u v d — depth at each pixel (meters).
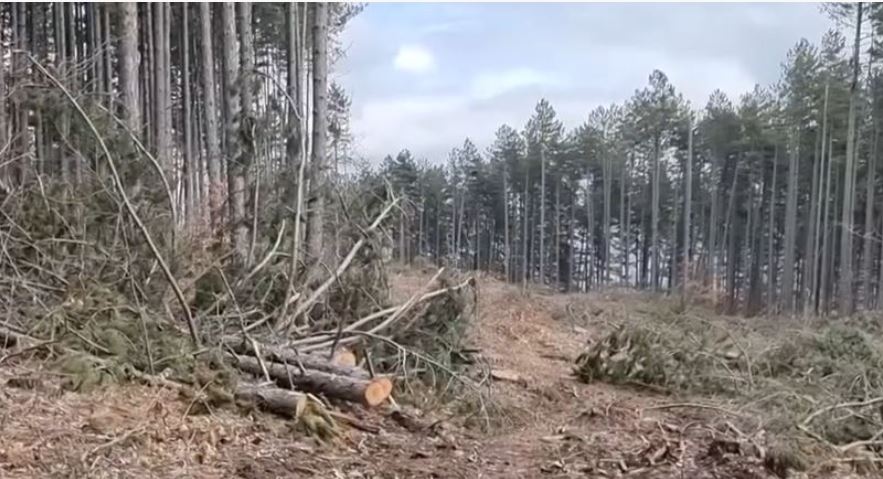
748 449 4.18
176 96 19.50
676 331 7.36
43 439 3.10
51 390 3.64
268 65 18.45
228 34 7.80
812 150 27.75
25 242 4.71
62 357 3.89
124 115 5.89
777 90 29.86
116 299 4.40
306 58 12.80
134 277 4.59
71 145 4.77
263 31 19.11
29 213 4.91
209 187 8.24
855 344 6.93
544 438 4.76
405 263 8.38
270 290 5.54
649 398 6.38
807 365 6.71
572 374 7.30
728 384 6.58
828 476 4.00
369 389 4.55
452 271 7.37
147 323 4.45
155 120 13.07
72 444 3.11
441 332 5.94
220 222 5.97
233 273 5.46
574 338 9.73
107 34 13.80
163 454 3.27
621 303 12.47
